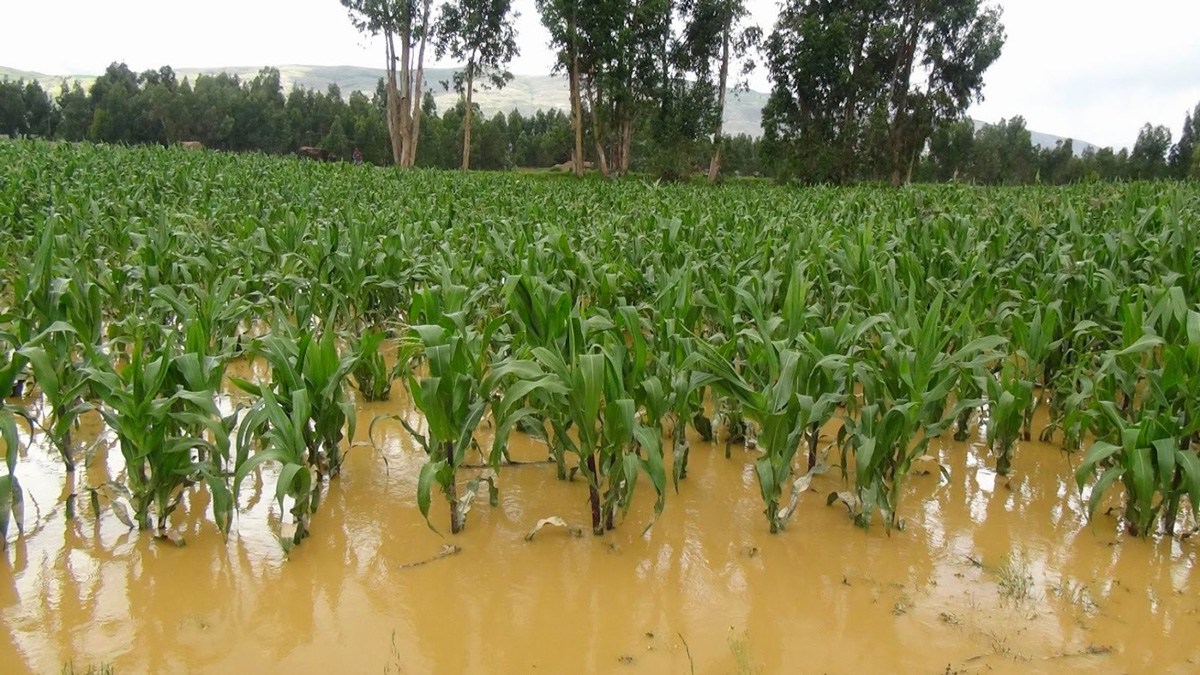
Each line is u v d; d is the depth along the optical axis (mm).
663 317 4609
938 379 3928
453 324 4078
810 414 3326
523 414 3418
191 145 43750
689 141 38844
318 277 6230
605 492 3729
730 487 4027
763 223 9750
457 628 2799
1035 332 4551
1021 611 2938
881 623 2859
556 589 3057
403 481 4000
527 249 5969
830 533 3541
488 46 39750
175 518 3518
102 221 8180
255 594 2957
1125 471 3469
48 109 60344
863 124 38656
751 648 2707
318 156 58344
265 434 3838
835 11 38406
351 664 2590
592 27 36344
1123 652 2701
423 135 60781
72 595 2898
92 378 3209
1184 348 3625
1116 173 55938
